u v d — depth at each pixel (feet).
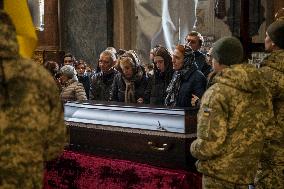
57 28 33.06
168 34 28.43
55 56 32.96
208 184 10.46
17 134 7.49
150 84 15.51
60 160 13.83
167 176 11.70
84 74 21.94
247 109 10.14
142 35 29.35
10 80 7.52
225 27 23.86
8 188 7.43
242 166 10.21
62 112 8.04
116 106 13.17
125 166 12.50
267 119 10.44
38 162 7.64
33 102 7.60
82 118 13.74
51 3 33.01
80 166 13.39
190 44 16.88
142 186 12.15
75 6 32.32
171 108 12.33
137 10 29.48
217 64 10.51
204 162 10.30
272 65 12.25
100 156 13.32
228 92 9.95
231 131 10.09
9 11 9.58
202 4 25.05
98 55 31.53
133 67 15.39
